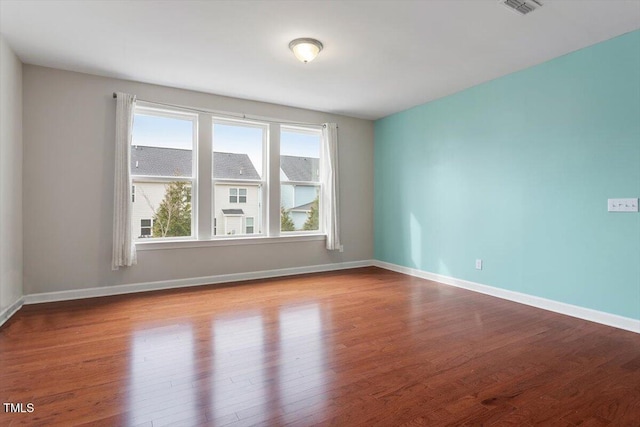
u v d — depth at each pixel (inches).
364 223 226.7
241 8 99.4
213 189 177.3
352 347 98.7
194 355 92.7
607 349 97.7
